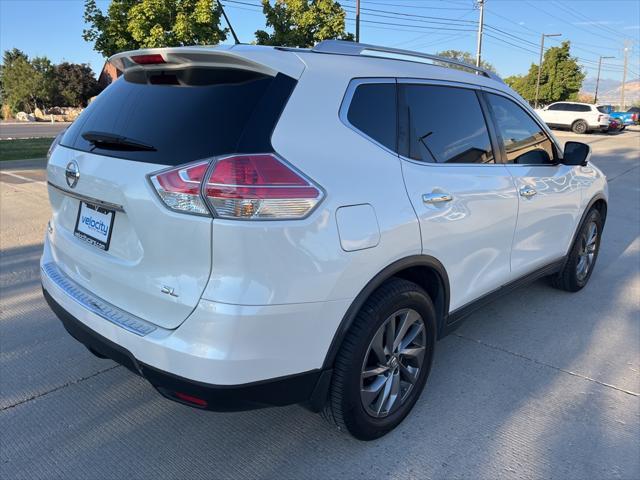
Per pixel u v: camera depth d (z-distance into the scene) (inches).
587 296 181.3
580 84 2004.2
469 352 139.7
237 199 73.7
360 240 85.2
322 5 617.0
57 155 105.7
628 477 94.2
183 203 75.9
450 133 113.6
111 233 90.5
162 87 93.3
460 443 102.7
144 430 105.5
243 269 74.6
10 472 93.4
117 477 92.8
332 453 99.6
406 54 113.3
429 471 95.1
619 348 143.3
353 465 96.4
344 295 84.9
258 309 75.6
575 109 1151.0
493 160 126.3
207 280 76.0
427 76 112.1
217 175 74.5
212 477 93.4
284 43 625.0
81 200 97.7
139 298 85.4
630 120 1525.6
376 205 89.0
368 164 91.0
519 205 130.3
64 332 145.7
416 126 105.0
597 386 123.9
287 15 622.2
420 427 107.5
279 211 76.4
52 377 123.5
